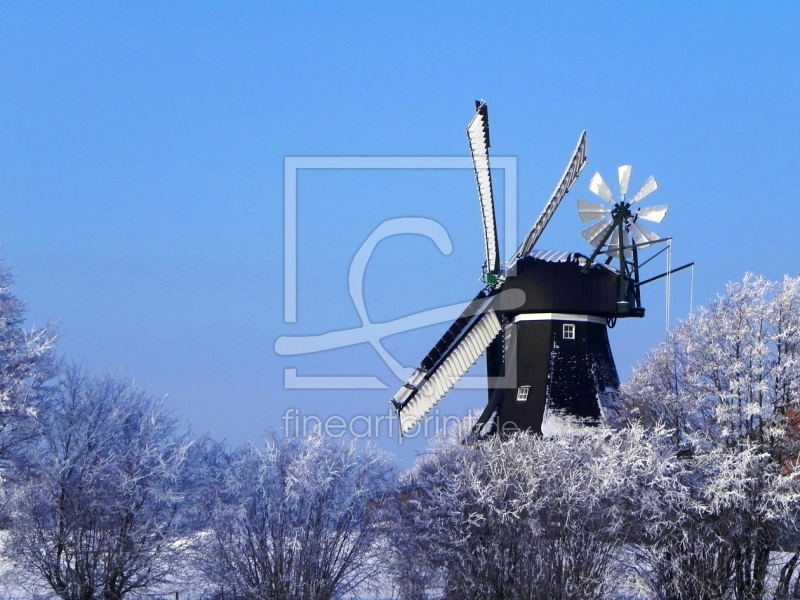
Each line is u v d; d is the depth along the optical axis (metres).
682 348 84.62
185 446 69.75
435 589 73.38
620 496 72.06
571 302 84.50
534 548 69.00
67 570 66.31
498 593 69.25
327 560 68.31
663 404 83.94
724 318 80.69
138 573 67.94
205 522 69.62
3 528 67.94
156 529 67.62
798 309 79.75
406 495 74.69
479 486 71.06
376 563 70.62
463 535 70.81
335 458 71.19
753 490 74.00
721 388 80.56
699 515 73.19
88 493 66.62
